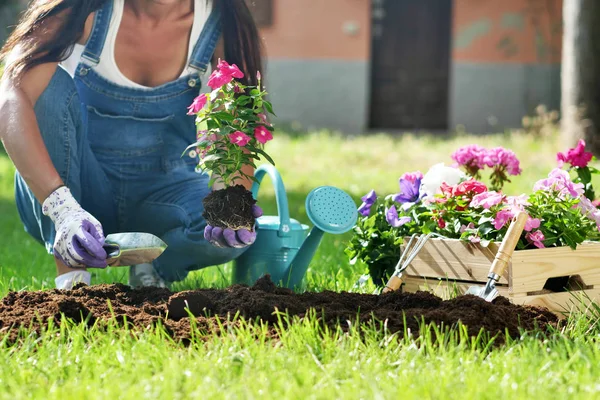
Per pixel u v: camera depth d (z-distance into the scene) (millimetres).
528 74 11969
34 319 2707
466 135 11391
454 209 3123
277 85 12305
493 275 2877
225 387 2346
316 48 12234
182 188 3314
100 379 2395
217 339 2568
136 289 2982
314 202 3172
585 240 3154
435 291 3092
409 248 3129
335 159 8875
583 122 8492
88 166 3193
